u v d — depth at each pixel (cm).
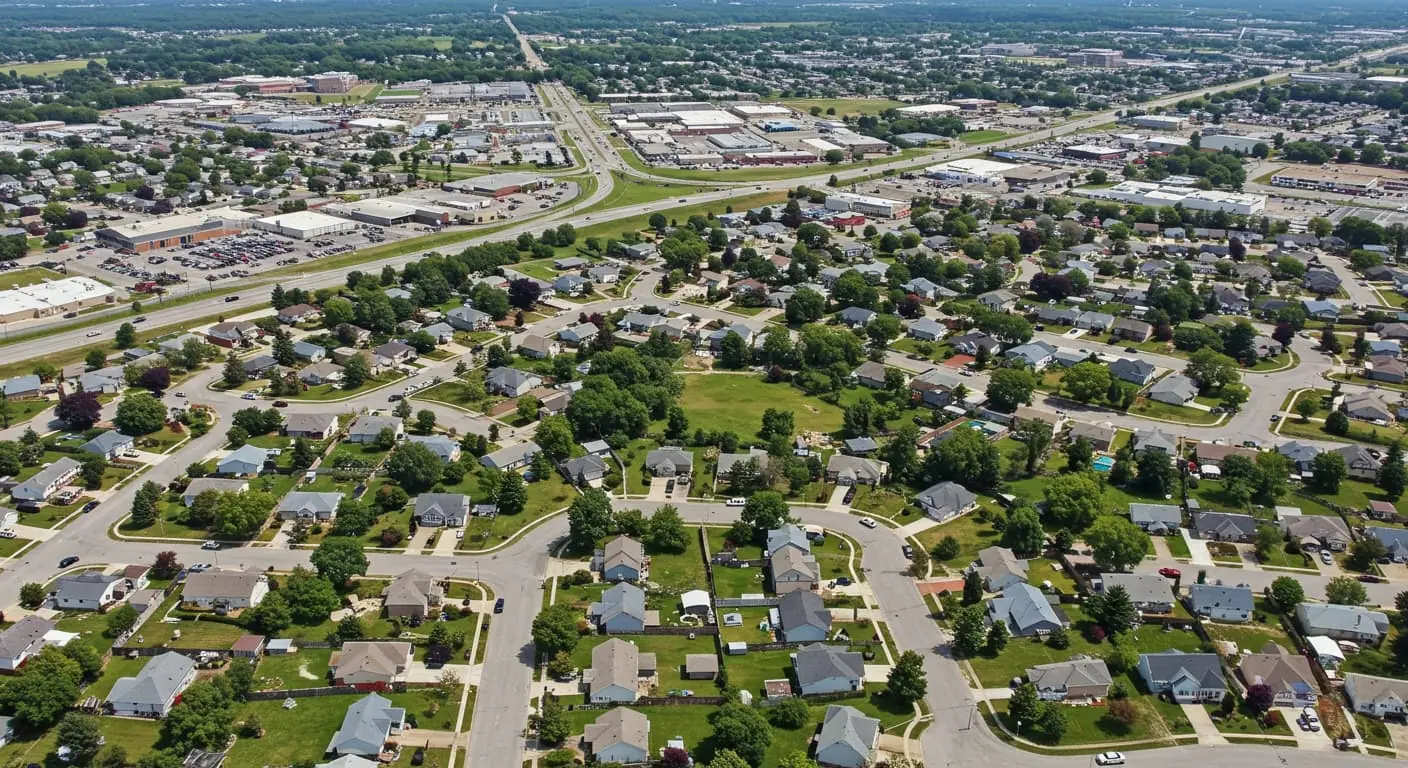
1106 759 13112
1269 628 15962
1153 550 18112
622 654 14650
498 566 17438
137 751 13025
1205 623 16088
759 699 14162
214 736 13012
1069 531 18300
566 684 14512
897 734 13575
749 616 16238
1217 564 17762
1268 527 18075
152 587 16625
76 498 19512
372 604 16262
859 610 16325
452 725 13638
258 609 15512
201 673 14625
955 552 17788
